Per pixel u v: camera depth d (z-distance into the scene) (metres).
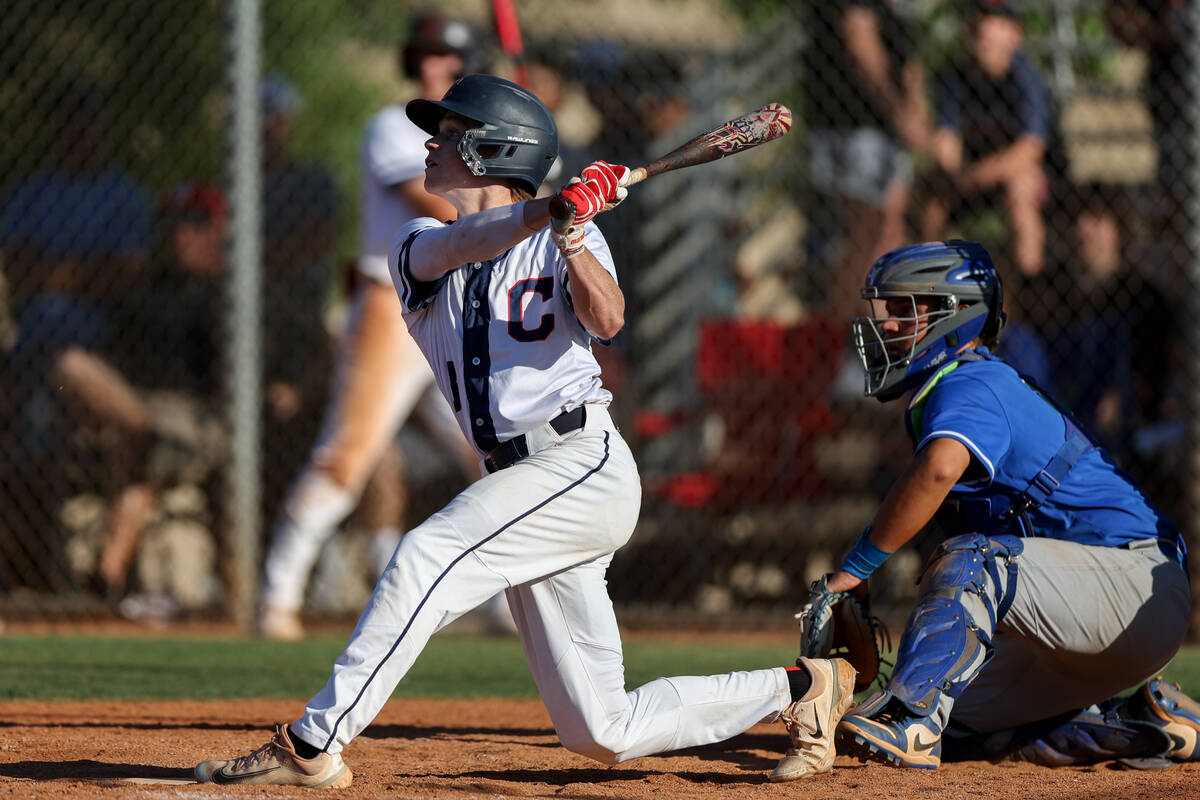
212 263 26.58
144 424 25.84
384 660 9.45
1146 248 25.08
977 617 10.61
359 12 37.19
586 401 9.88
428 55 20.84
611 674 9.98
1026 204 25.47
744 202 29.22
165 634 23.08
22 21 28.16
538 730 13.94
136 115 29.86
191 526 27.58
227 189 23.45
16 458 25.94
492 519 9.50
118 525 25.55
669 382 26.61
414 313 10.11
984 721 11.89
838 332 26.17
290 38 35.06
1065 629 10.91
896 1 26.81
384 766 11.38
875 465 25.89
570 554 9.73
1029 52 28.31
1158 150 24.94
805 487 25.94
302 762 9.62
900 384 11.52
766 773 10.71
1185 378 23.39
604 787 10.27
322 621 25.30
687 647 21.31
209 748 11.91
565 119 31.83
